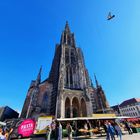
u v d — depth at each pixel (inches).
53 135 804.0
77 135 928.3
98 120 1095.0
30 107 1723.7
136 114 3545.8
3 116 1795.0
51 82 1961.1
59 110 1376.7
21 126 984.3
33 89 2000.5
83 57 2516.0
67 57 2249.0
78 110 1583.4
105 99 1951.3
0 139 390.0
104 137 776.3
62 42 2605.8
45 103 1758.1
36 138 908.6
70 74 2003.0
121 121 1234.0
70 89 1688.0
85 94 1695.4
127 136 753.0
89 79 2258.9
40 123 985.5
